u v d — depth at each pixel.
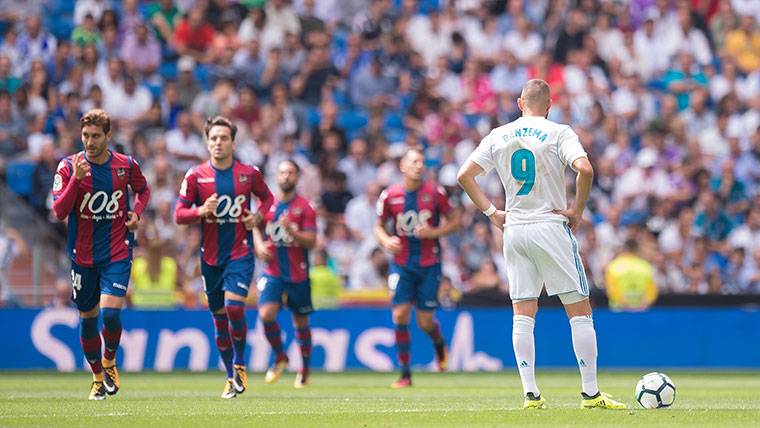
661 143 75.12
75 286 31.58
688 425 22.91
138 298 58.84
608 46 82.62
